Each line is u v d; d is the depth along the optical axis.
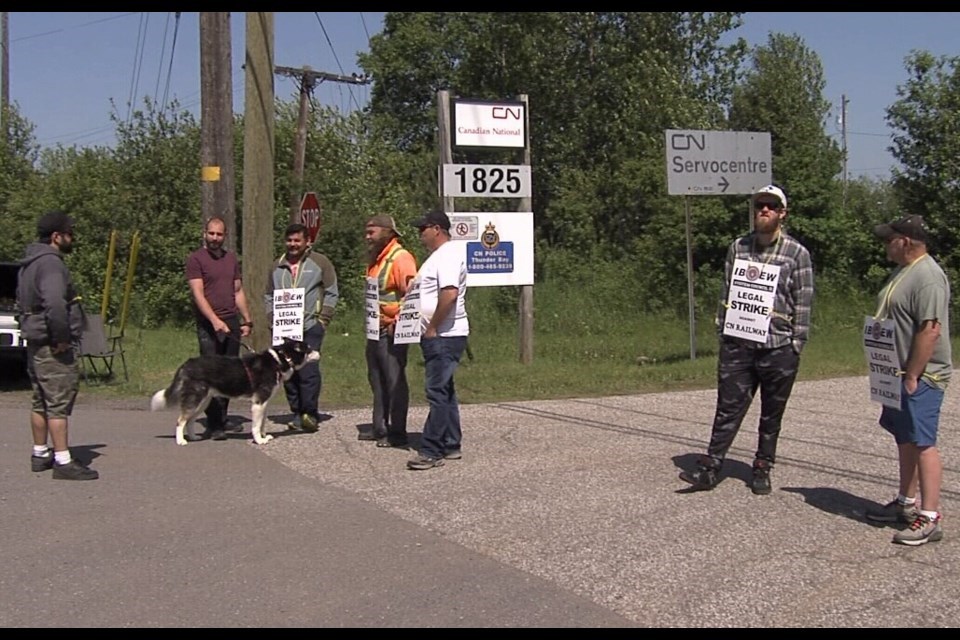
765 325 6.90
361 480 7.59
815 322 19.77
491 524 6.46
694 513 6.70
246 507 6.86
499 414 10.34
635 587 5.36
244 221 11.43
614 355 16.36
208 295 9.31
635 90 29.62
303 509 6.81
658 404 11.02
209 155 11.46
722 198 20.52
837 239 20.62
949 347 6.09
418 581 5.45
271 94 11.41
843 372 13.78
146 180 22.45
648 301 22.19
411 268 8.54
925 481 6.04
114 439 9.06
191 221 22.20
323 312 9.41
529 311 14.87
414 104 45.16
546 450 8.60
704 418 10.12
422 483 7.50
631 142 29.41
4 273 12.84
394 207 24.34
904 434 6.11
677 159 14.28
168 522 6.50
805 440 9.05
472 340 18.64
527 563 5.73
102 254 21.70
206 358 8.78
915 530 6.05
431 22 42.91
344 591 5.30
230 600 5.18
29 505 6.88
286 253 9.43
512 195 14.34
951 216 18.97
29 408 10.91
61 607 5.08
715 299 20.70
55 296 7.38
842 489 7.30
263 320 11.38
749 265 7.00
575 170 30.27
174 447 8.73
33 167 26.28
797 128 21.45
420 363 14.52
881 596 5.22
